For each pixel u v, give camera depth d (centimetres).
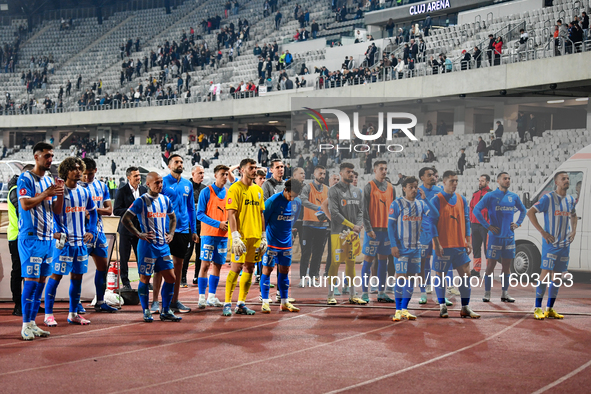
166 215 718
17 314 739
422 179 787
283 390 439
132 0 5238
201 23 4422
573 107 1998
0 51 5003
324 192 820
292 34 3816
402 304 734
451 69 2302
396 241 752
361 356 543
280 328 668
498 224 833
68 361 514
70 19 5200
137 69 4209
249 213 742
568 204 779
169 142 3709
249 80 3538
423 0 3322
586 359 537
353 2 3881
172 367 498
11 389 434
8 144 4562
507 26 2575
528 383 462
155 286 744
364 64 2789
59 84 4597
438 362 523
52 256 623
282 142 3206
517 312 785
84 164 695
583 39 2008
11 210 737
